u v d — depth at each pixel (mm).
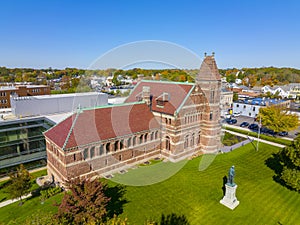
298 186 32875
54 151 35125
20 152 41875
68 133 32750
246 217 28656
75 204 21688
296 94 136875
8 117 46156
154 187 34656
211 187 35531
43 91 89688
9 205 31000
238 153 50844
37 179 38406
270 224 27531
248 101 95500
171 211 29391
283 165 40688
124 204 30484
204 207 30453
